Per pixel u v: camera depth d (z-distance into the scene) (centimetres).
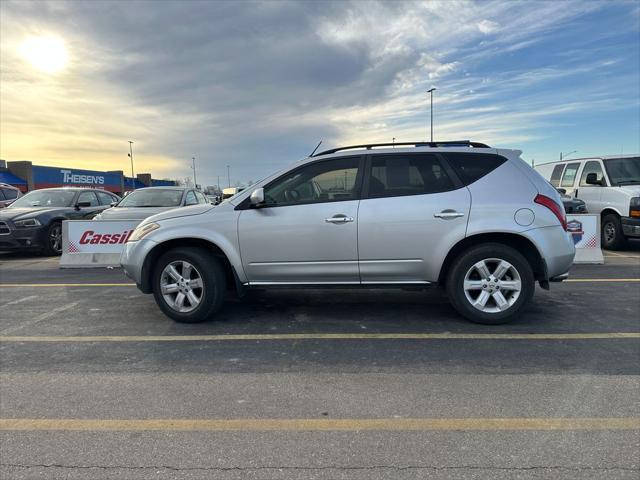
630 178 1085
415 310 582
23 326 532
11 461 273
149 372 399
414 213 498
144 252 530
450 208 496
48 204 1222
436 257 501
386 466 265
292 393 357
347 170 517
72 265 927
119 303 636
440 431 301
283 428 307
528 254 513
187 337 490
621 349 440
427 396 349
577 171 1206
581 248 895
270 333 500
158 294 536
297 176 522
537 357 423
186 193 1120
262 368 406
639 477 253
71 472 262
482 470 260
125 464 270
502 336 480
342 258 509
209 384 374
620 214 1042
